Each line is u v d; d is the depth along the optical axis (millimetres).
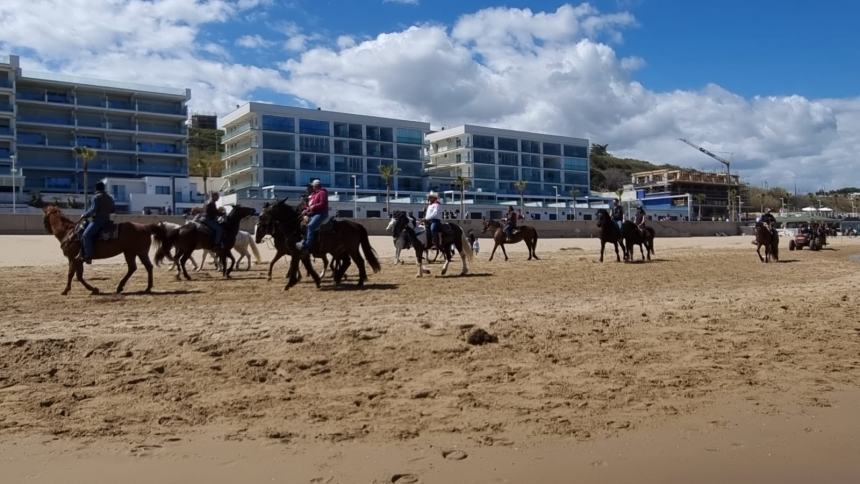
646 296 13812
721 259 29172
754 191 189500
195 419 5957
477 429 5688
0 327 9305
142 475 4727
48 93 85438
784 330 9688
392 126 103812
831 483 4562
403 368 7484
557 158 122000
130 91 89188
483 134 113750
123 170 89062
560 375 7324
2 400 6414
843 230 96688
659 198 130250
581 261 26891
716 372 7531
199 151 145250
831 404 6410
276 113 93562
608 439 5465
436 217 18859
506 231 27062
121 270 21078
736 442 5387
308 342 8266
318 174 96688
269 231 14750
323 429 5691
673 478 4656
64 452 5176
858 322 10320
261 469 4840
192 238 17250
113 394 6617
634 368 7641
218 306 11875
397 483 4594
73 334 8648
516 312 10844
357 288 15156
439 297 13383
